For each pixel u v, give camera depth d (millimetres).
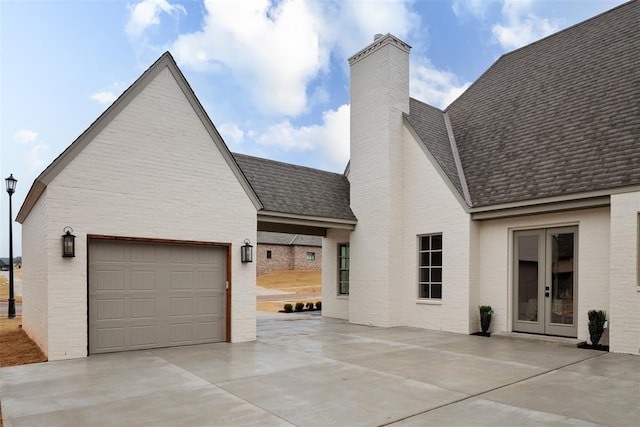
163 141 8703
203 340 9172
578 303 9008
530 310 9961
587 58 11125
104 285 8023
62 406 4824
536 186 9523
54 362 7184
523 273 10156
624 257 7875
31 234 9961
